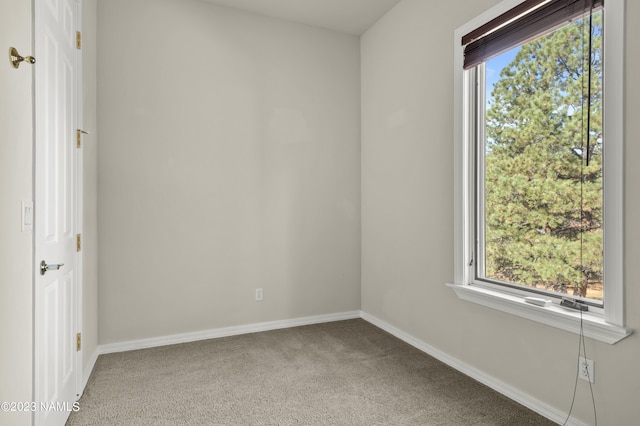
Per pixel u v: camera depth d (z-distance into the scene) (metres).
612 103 1.59
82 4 2.19
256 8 3.19
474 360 2.35
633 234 1.53
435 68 2.66
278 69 3.36
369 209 3.56
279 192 3.38
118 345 2.81
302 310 3.49
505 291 2.19
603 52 1.63
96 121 2.71
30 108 1.34
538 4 1.89
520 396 2.03
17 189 1.22
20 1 1.24
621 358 1.57
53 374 1.62
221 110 3.14
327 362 2.61
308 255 3.51
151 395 2.14
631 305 1.54
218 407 2.01
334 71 3.60
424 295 2.80
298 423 1.87
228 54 3.17
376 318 3.46
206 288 3.11
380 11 3.24
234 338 3.11
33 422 1.35
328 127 3.58
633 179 1.53
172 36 2.97
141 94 2.87
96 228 2.69
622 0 1.54
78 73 2.10
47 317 1.53
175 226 2.99
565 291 1.88
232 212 3.19
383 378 2.36
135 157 2.86
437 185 2.65
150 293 2.92
